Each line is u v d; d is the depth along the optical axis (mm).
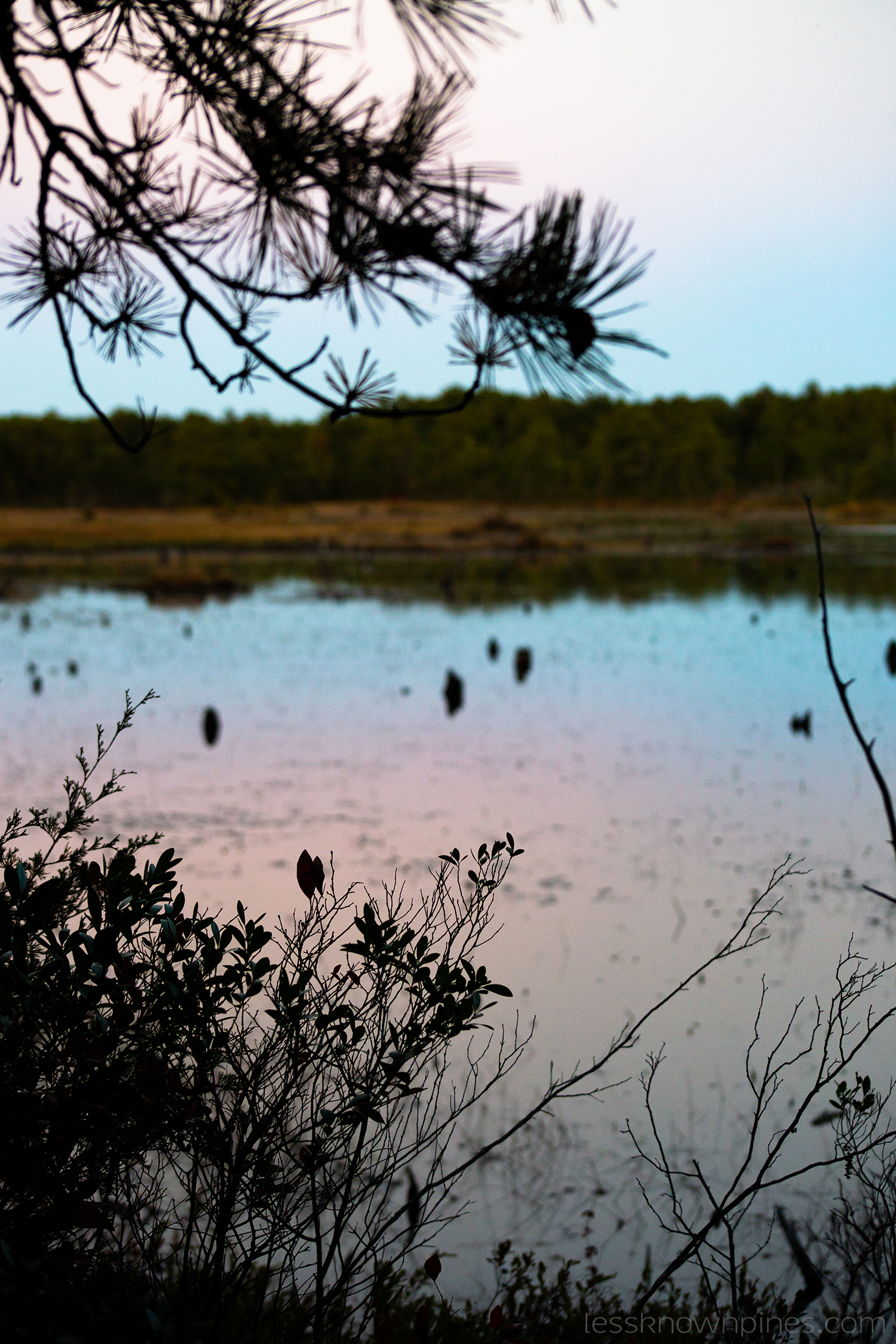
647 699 25250
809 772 17359
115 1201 2234
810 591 55500
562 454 149500
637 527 117188
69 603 52156
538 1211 5625
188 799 15414
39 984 2076
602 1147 6320
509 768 17906
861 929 10102
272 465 140625
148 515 125938
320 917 2453
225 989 2287
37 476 131000
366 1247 2305
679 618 44250
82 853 2303
